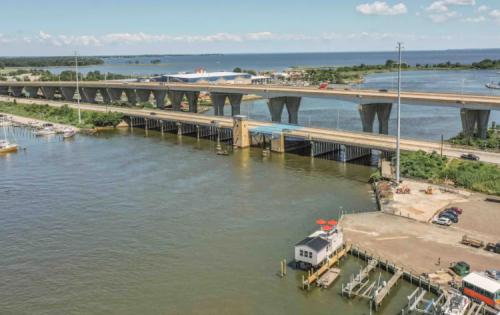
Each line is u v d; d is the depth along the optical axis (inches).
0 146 6830.7
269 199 4394.7
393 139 5940.0
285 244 3378.4
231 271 2997.0
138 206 4286.4
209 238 3523.6
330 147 6373.0
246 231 3636.8
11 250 3405.5
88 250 3376.0
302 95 7800.2
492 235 3245.6
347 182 4923.7
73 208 4276.6
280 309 2564.0
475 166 4532.5
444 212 3597.4
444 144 5615.2
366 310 2519.7
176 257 3223.4
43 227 3836.1
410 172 4744.1
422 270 2787.9
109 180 5177.2
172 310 2591.0
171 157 6318.9
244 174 5339.6
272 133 6555.1
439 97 6353.3
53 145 7362.2
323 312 2522.1
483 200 3986.2
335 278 2829.7
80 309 2628.0
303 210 4069.9
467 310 2337.6
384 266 2883.9
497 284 2405.3
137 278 2950.3
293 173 5349.4
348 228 3459.6
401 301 2573.8
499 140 5777.6
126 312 2586.1
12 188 4945.9
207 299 2687.0
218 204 4286.4
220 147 6934.1
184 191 4709.6
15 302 2714.1
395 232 3353.8
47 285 2898.6
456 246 3083.2
